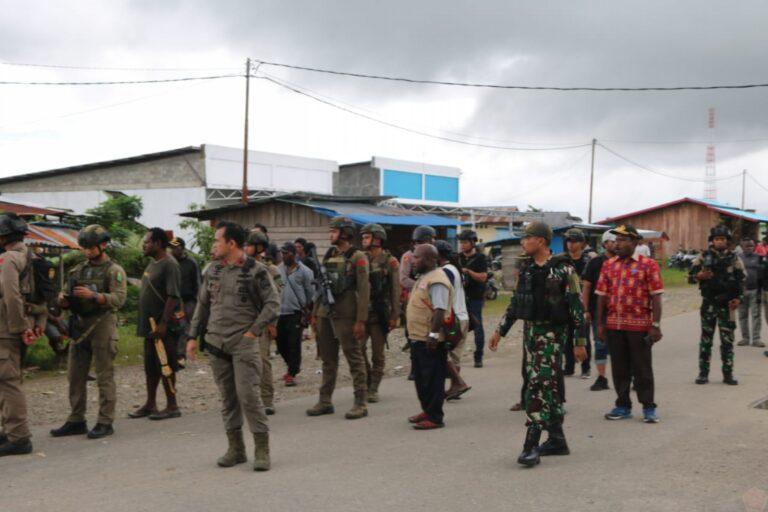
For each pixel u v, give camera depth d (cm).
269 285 566
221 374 568
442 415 698
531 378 575
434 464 567
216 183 3269
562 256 581
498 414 755
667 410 755
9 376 607
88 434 672
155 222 3288
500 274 2905
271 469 559
